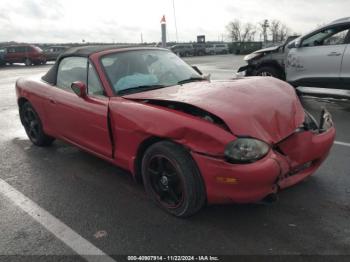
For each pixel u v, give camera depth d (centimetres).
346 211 314
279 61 841
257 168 264
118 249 278
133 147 333
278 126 297
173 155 292
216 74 1473
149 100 328
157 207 336
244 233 289
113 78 375
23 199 365
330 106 738
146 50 429
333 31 706
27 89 499
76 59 419
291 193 348
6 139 579
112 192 372
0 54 2706
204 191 289
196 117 290
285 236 282
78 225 313
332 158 436
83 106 384
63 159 473
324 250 263
